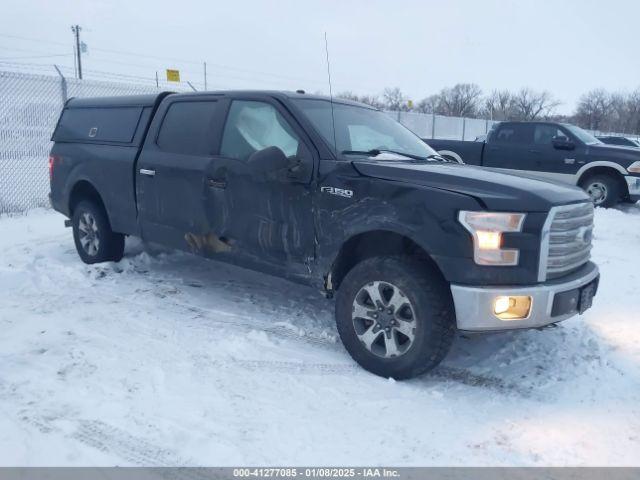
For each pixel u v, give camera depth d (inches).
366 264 155.7
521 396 148.8
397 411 138.7
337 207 160.4
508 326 141.3
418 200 146.1
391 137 198.4
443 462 119.2
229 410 136.4
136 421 129.9
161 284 231.9
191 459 117.2
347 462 118.0
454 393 149.5
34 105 396.5
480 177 154.9
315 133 170.7
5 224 344.2
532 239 140.1
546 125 482.0
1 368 153.3
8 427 125.5
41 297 213.2
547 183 162.9
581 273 155.6
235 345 171.6
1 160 380.8
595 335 186.4
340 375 156.4
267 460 117.6
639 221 404.8
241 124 189.2
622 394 150.3
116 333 179.9
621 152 450.0
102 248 247.3
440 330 145.3
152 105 225.0
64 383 146.1
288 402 141.2
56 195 264.7
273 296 221.5
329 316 201.0
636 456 122.9
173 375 152.6
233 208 185.8
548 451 123.8
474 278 140.3
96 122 249.4
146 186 214.8
